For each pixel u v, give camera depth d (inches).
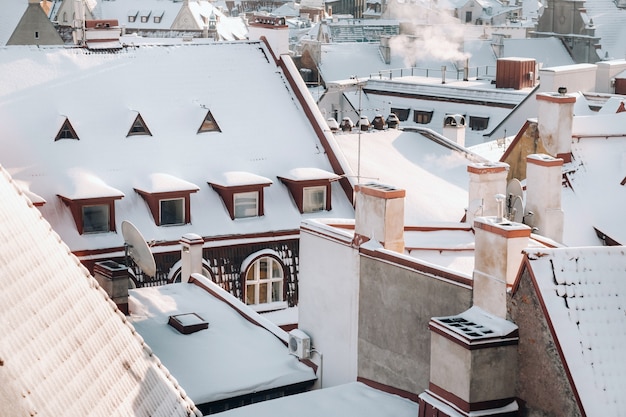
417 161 2420.0
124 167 2060.8
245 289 2023.9
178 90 2229.3
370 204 1197.7
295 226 2091.5
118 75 2208.4
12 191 813.9
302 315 1328.7
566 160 1743.4
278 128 2240.4
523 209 1482.5
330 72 5319.9
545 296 974.4
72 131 2076.8
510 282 1010.1
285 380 1306.6
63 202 1971.0
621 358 962.1
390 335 1170.0
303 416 1130.7
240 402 1296.8
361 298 1210.6
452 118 2913.4
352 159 2322.8
